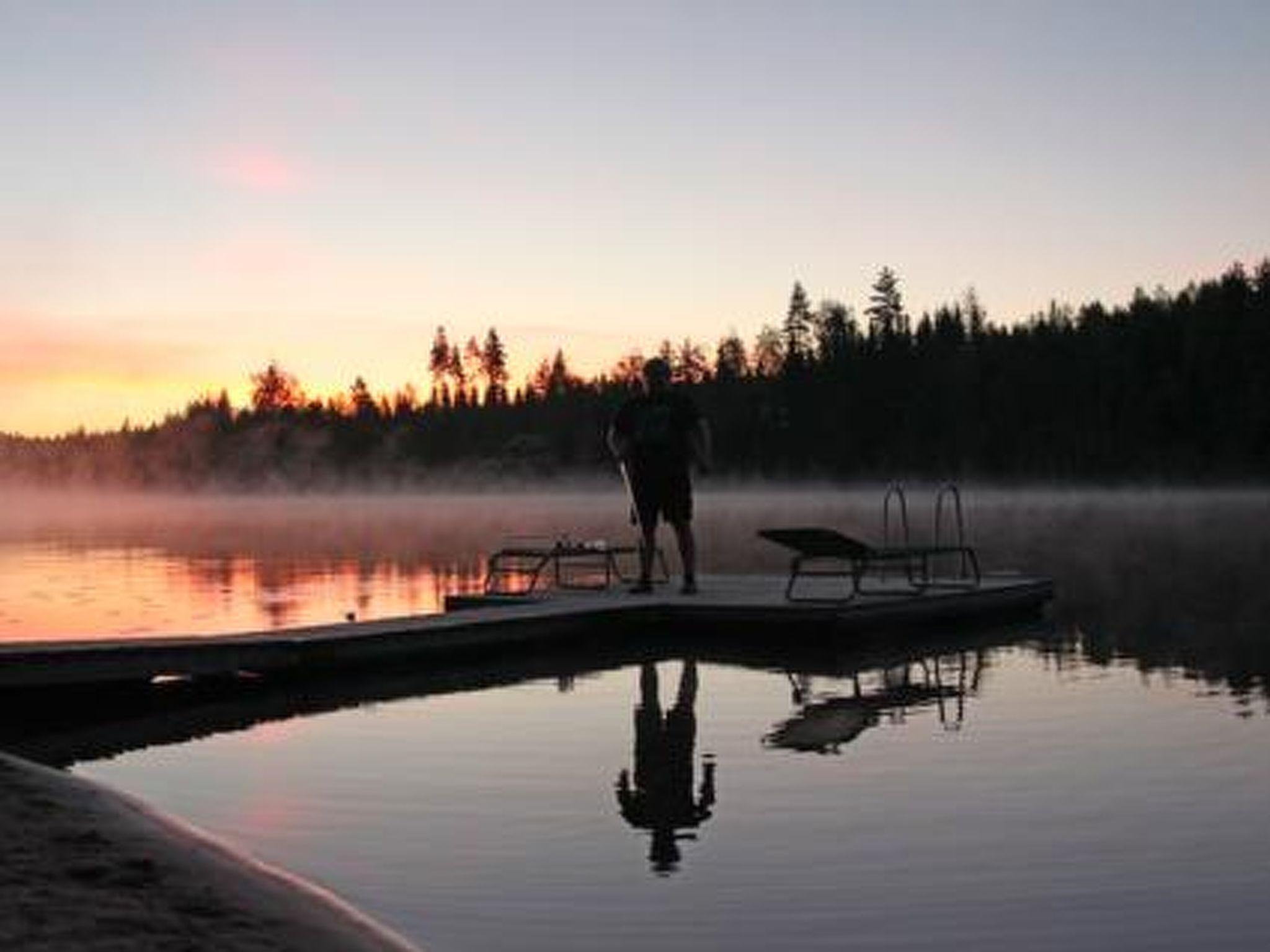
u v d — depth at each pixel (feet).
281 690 34.99
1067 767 23.57
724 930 15.39
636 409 48.37
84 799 19.01
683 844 18.92
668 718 29.30
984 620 48.73
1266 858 17.98
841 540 44.01
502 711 30.76
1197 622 46.70
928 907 16.14
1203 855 18.16
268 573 74.59
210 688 35.37
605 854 18.44
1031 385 295.69
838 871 17.56
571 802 21.45
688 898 16.51
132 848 16.65
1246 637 42.32
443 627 39.11
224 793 22.59
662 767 23.98
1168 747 25.22
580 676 36.70
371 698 33.37
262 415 446.60
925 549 47.85
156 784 23.57
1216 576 66.18
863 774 23.21
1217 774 22.89
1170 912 15.87
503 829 19.85
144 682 35.65
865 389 306.35
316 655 36.27
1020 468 287.07
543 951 14.75
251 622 47.96
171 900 14.75
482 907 16.21
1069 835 19.12
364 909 16.17
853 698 31.81
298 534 131.34
